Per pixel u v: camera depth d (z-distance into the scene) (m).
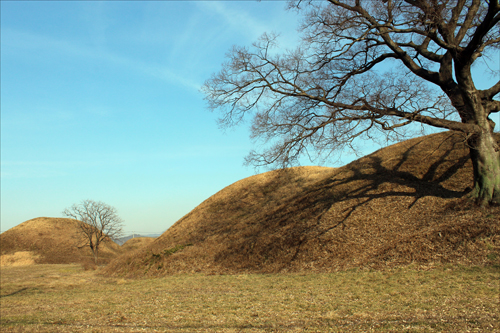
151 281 19.89
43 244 56.34
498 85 13.71
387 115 14.02
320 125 15.30
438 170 20.95
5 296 17.88
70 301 13.97
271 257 19.11
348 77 15.95
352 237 17.25
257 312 9.22
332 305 9.28
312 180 31.25
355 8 14.52
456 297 8.55
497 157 14.00
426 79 14.85
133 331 8.01
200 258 23.34
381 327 6.90
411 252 13.32
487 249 11.65
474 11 13.88
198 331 7.66
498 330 6.02
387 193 20.31
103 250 57.84
